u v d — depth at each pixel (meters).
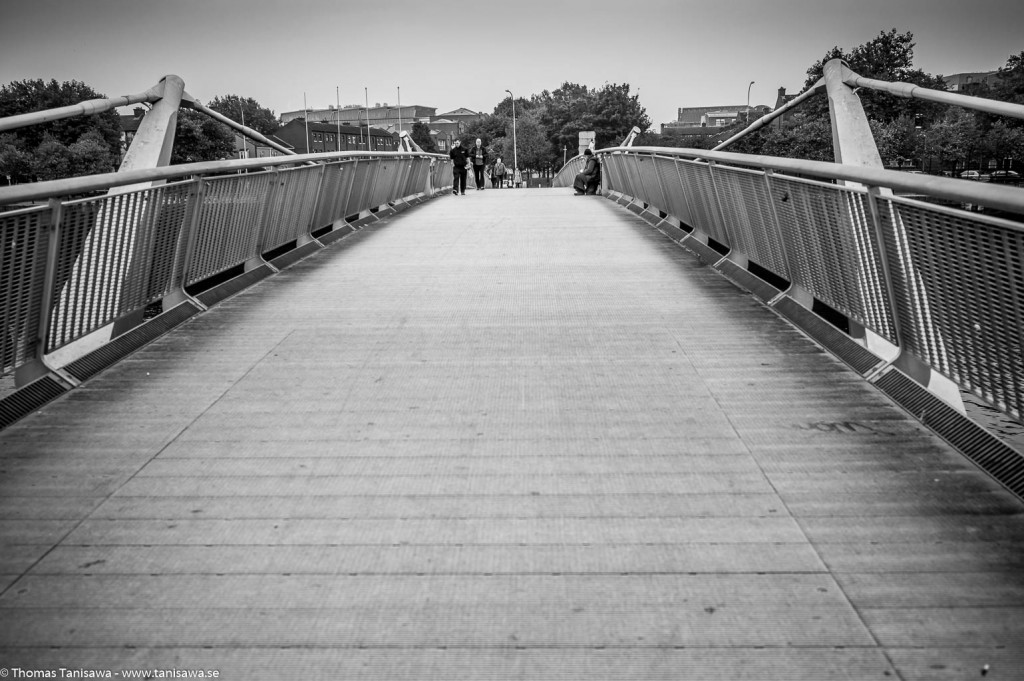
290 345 6.27
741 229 8.59
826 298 6.30
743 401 4.88
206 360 5.90
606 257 10.29
